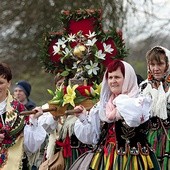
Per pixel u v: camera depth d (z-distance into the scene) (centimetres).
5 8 2119
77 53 841
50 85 2177
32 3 2106
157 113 784
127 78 695
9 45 2127
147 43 2125
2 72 722
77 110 724
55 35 876
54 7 2084
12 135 722
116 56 852
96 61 845
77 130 725
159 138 786
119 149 693
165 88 796
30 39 2117
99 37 860
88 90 781
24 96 1059
